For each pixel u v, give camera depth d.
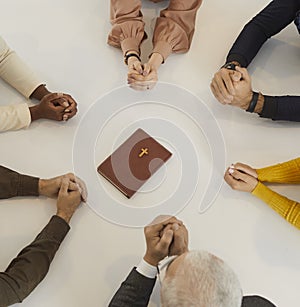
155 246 1.31
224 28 1.82
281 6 1.67
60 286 1.39
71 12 1.83
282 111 1.58
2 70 1.65
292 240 1.47
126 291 1.29
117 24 1.72
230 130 1.62
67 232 1.45
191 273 1.05
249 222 1.49
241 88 1.54
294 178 1.52
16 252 1.44
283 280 1.42
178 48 1.73
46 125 1.61
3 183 1.47
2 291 1.29
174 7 1.73
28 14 1.82
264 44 1.78
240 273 1.42
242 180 1.50
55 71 1.71
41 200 1.51
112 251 1.44
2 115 1.56
